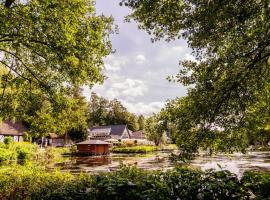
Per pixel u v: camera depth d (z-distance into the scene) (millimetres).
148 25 8523
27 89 11453
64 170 26578
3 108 11320
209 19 6902
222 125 7266
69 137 75625
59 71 10992
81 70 10688
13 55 11156
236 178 6340
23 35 9555
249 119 7605
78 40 10156
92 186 6426
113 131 103500
